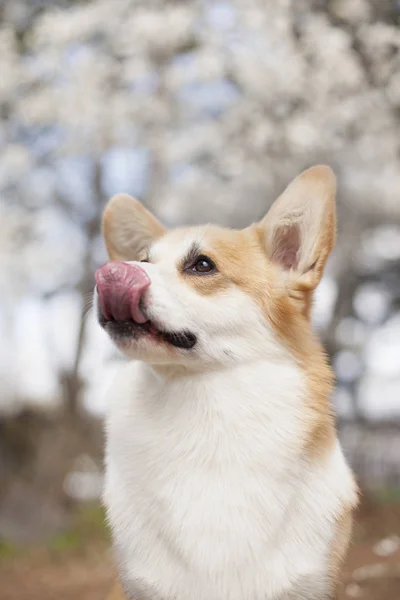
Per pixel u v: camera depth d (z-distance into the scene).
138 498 1.01
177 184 2.48
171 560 0.99
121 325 0.99
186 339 0.98
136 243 1.15
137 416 1.02
